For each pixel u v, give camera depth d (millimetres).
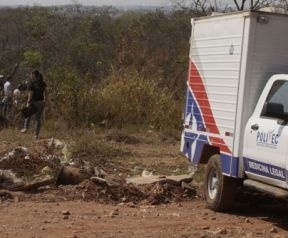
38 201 10578
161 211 10258
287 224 9602
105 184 11312
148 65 29984
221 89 10359
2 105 22375
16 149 12594
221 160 10180
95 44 38031
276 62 9812
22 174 11625
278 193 8797
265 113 9391
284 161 8688
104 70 34312
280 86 9289
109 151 17078
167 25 36656
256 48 9719
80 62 35719
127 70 26562
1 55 37125
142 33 36125
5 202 10398
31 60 32562
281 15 9789
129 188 11367
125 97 24156
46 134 20422
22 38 40375
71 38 40188
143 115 23922
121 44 32125
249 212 10492
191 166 14922
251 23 9656
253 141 9438
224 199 10188
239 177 9812
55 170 11781
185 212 10266
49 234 8406
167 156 17375
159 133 22156
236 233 8852
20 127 21938
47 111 23172
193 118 11469
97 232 8609
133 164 15750
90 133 20703
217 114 10445
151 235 8547
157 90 25062
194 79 11492
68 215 9625
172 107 23828
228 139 10008
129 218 9594
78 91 23594
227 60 10219
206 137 10820
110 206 10492
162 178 12188
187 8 31688
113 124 23172
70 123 22844
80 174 11875
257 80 9758
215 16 10719
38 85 19406
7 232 8469
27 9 45688
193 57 11578
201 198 11453
